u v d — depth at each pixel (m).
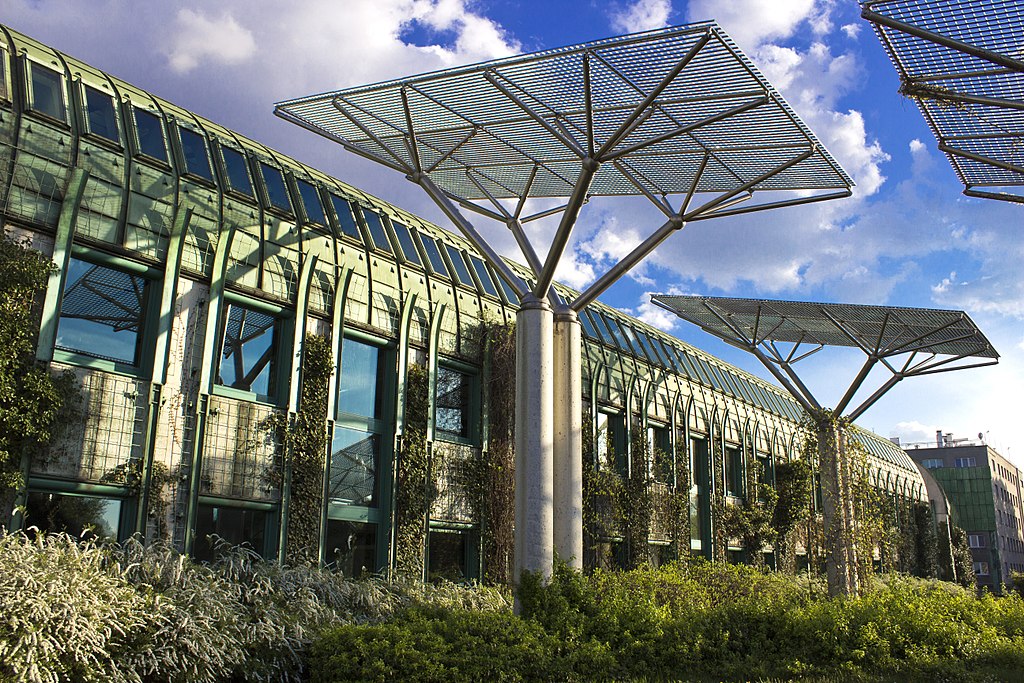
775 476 35.69
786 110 12.76
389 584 15.18
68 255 12.66
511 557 19.52
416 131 15.22
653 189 17.20
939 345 23.67
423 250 20.14
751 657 13.09
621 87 12.64
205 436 14.09
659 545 26.64
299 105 14.67
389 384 17.98
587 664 11.28
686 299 25.08
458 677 9.88
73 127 13.45
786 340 28.06
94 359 12.94
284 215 16.39
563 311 15.55
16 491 11.57
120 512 13.05
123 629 9.32
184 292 14.24
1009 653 14.18
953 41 9.84
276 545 15.02
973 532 95.00
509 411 20.28
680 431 29.05
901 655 13.91
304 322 16.12
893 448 59.62
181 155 15.09
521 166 16.91
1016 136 12.37
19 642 8.19
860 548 21.17
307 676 10.77
